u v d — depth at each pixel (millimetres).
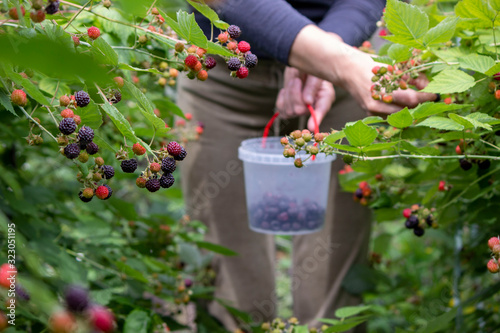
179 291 1594
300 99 1555
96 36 840
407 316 2230
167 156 833
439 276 2373
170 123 1574
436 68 1147
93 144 790
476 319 1493
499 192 1364
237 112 1828
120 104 1278
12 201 1185
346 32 1526
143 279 1347
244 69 930
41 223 1257
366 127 915
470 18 1069
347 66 1258
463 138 1033
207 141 1862
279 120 1933
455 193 1321
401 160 1372
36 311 717
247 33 1375
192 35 850
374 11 1629
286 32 1317
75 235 1760
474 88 1080
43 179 1931
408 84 1213
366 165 1319
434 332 1340
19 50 274
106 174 818
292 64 1359
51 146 1466
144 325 1225
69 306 462
